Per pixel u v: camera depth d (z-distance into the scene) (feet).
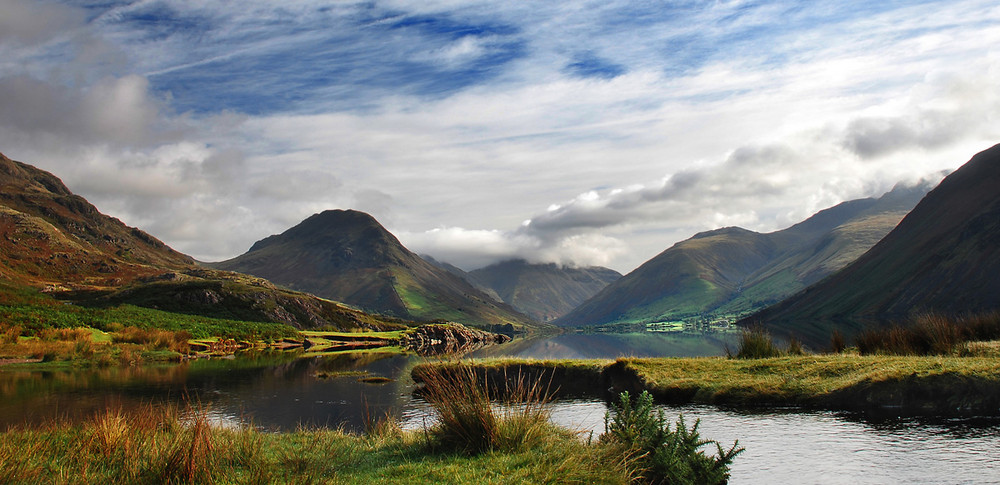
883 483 38.40
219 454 35.17
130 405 93.86
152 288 578.66
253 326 403.13
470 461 34.24
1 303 293.02
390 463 35.55
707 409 67.31
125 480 30.53
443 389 42.09
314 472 32.60
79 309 322.14
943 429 50.96
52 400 100.42
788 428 55.01
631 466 34.32
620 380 95.55
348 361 210.59
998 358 66.95
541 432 38.86
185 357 215.92
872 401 62.80
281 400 103.19
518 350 303.07
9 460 31.78
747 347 97.45
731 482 40.19
